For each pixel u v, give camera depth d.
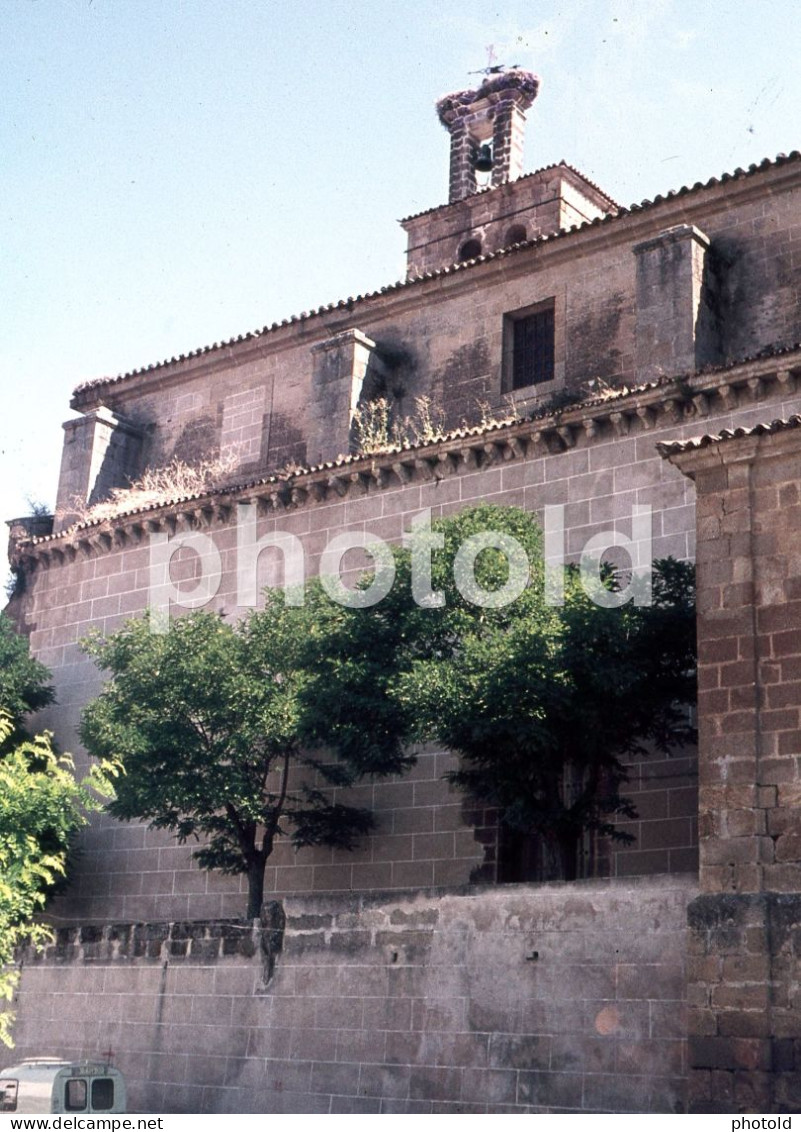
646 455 27.80
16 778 20.72
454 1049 20.30
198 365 40.94
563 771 26.14
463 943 20.67
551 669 22.92
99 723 28.47
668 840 25.12
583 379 33.25
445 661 24.44
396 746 26.64
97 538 36.31
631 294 33.06
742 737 18.45
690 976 18.00
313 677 27.14
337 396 35.84
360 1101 21.05
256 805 28.08
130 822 32.97
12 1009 26.33
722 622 19.00
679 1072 18.14
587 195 41.62
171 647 28.95
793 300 30.69
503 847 27.14
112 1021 24.78
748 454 19.25
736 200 31.88
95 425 41.06
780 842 17.84
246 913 30.19
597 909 19.48
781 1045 17.14
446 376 35.81
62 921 33.22
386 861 28.56
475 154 45.19
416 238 43.22
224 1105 22.64
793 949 17.36
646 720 24.20
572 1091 18.97
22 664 35.16
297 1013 22.25
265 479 34.19
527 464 29.42
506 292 35.31
